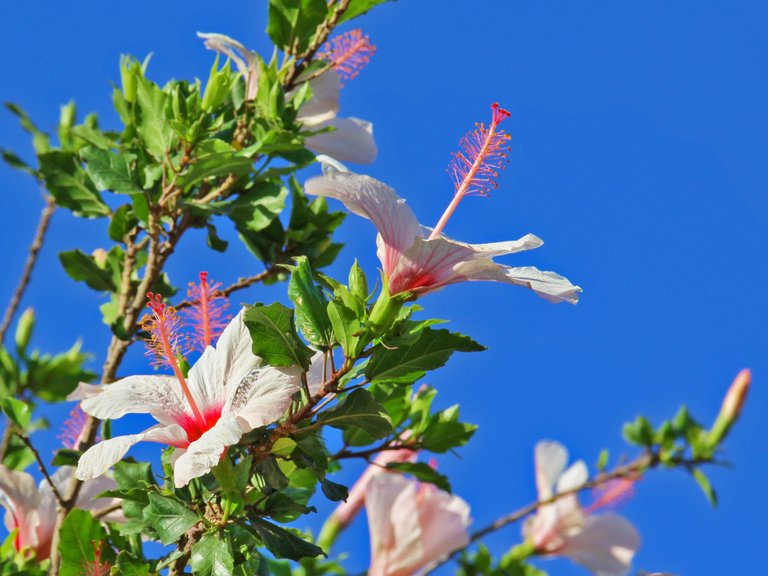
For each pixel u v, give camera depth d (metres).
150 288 1.57
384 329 1.32
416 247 1.31
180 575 1.35
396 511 1.51
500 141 1.34
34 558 1.51
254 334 1.31
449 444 1.56
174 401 1.33
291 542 1.33
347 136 1.64
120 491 1.34
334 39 1.62
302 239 1.63
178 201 1.56
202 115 1.55
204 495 1.33
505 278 1.32
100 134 1.64
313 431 1.33
